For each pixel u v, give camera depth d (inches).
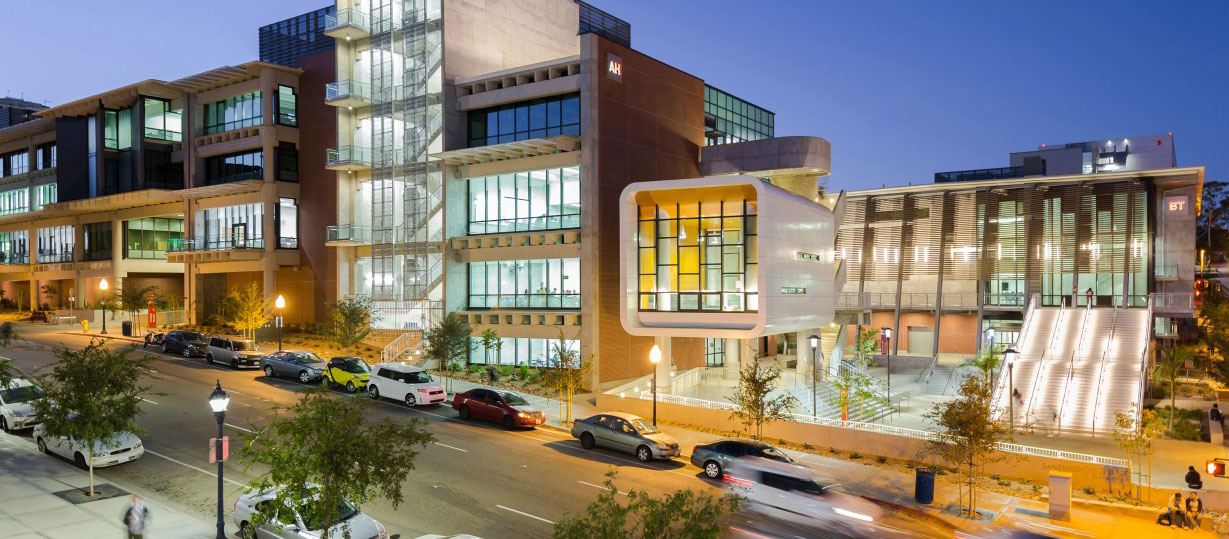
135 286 2442.2
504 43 2038.6
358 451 578.2
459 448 1082.1
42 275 3046.3
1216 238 4178.2
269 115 2247.8
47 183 3046.3
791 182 2042.3
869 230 2437.3
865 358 1876.2
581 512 814.5
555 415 1342.3
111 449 928.3
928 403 1654.8
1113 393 1482.5
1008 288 2258.9
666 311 1466.5
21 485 861.2
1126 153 3791.8
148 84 2460.6
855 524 823.1
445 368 1750.7
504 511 814.5
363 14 2049.7
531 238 1779.0
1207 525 855.1
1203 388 1865.2
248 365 1711.4
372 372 1434.5
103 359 857.5
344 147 2124.8
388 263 1977.1
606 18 2495.1
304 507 598.5
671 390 1520.7
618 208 1745.8
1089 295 1927.9
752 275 1416.1
